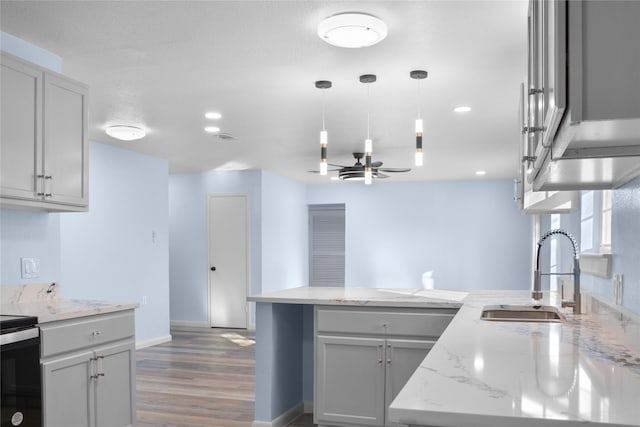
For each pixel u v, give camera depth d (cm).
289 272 955
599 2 108
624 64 106
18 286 323
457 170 847
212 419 398
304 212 1038
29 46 317
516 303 316
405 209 1005
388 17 282
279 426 374
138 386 493
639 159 152
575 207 345
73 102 324
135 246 666
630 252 210
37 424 261
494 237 962
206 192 870
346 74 373
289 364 394
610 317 216
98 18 284
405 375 334
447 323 328
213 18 284
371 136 579
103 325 306
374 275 1014
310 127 536
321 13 279
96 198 605
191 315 871
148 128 538
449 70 365
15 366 251
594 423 105
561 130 123
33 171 294
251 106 455
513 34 304
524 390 127
